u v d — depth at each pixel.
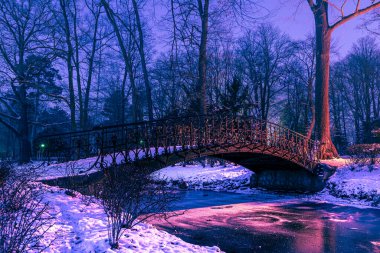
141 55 22.95
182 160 12.86
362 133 41.50
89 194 9.97
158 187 8.79
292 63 41.16
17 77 25.28
